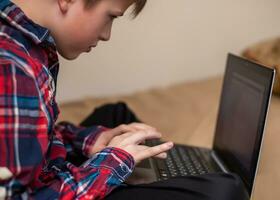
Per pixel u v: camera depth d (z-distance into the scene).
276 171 1.00
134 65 1.83
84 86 1.72
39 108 0.57
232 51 2.08
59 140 0.80
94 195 0.59
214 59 2.05
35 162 0.55
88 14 0.65
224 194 0.59
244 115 0.87
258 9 2.06
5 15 0.62
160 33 1.85
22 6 0.66
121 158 0.66
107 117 1.04
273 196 0.87
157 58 1.89
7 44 0.59
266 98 0.76
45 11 0.65
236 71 0.97
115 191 0.62
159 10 1.81
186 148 1.02
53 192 0.58
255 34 2.10
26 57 0.59
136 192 0.62
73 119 1.40
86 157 0.83
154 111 1.56
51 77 0.67
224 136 0.97
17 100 0.55
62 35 0.67
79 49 0.69
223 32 2.02
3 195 0.53
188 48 1.96
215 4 1.95
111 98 1.72
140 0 0.71
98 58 1.71
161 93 1.81
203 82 1.97
